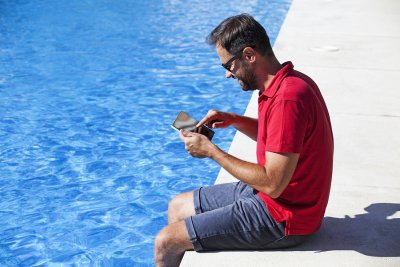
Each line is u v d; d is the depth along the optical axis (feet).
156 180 20.72
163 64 33.22
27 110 27.09
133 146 23.38
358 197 15.14
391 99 23.02
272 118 11.17
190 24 41.27
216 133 24.21
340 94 23.49
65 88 29.84
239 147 18.20
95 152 22.93
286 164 11.09
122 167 21.68
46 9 46.19
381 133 19.76
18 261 16.38
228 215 12.12
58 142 23.82
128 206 19.08
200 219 12.19
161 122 25.61
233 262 11.97
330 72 26.21
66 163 22.06
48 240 17.35
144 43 37.09
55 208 19.04
